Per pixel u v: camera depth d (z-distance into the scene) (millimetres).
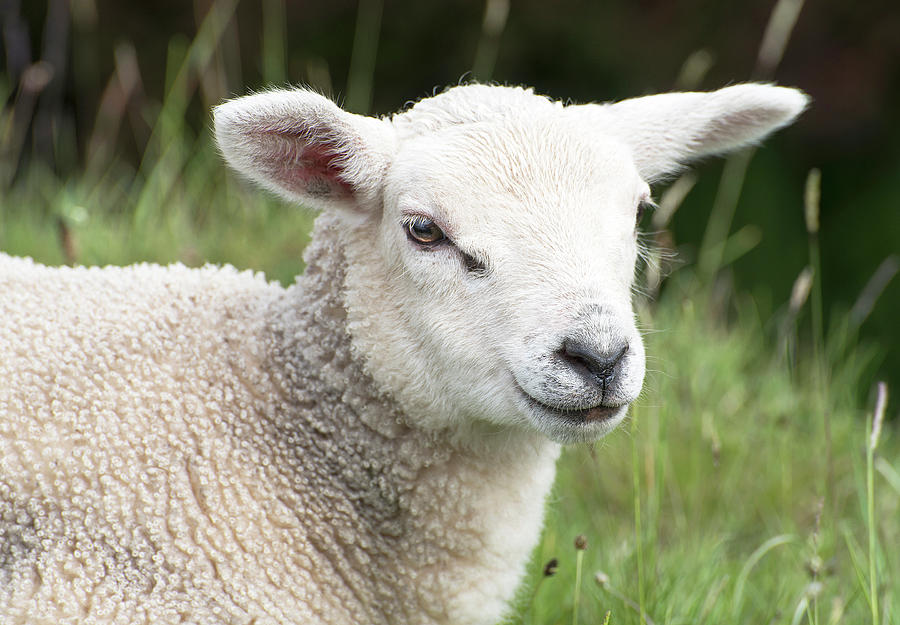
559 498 8469
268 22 19500
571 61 21109
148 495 5867
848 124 21266
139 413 6043
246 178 6523
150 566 5809
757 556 8008
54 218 11102
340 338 6297
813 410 10594
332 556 6176
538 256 5867
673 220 20359
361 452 6262
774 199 20984
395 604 6312
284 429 6246
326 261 6426
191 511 5879
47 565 5758
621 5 21469
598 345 5609
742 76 21047
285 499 6117
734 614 7645
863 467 9797
